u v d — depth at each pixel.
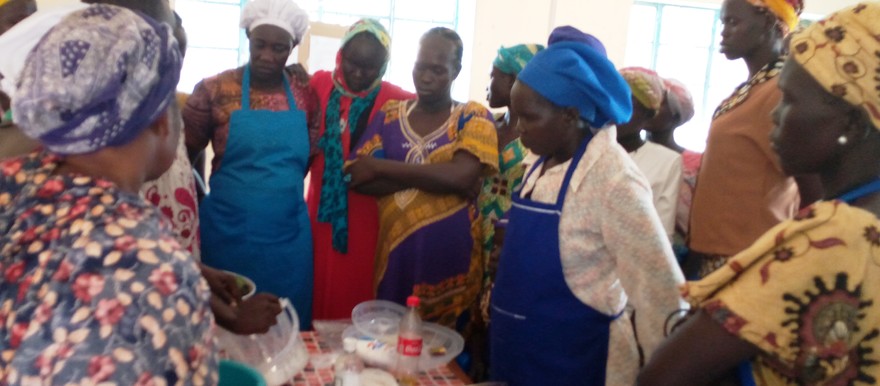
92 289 0.65
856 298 0.80
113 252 0.67
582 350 1.46
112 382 0.61
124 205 0.72
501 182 2.24
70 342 0.62
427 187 2.01
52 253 0.68
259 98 2.07
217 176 2.07
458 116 2.08
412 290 2.10
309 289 2.20
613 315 1.45
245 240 2.02
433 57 2.03
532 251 1.48
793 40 0.87
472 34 4.59
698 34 5.36
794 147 0.87
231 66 4.76
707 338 0.87
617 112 1.44
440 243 2.06
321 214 2.19
